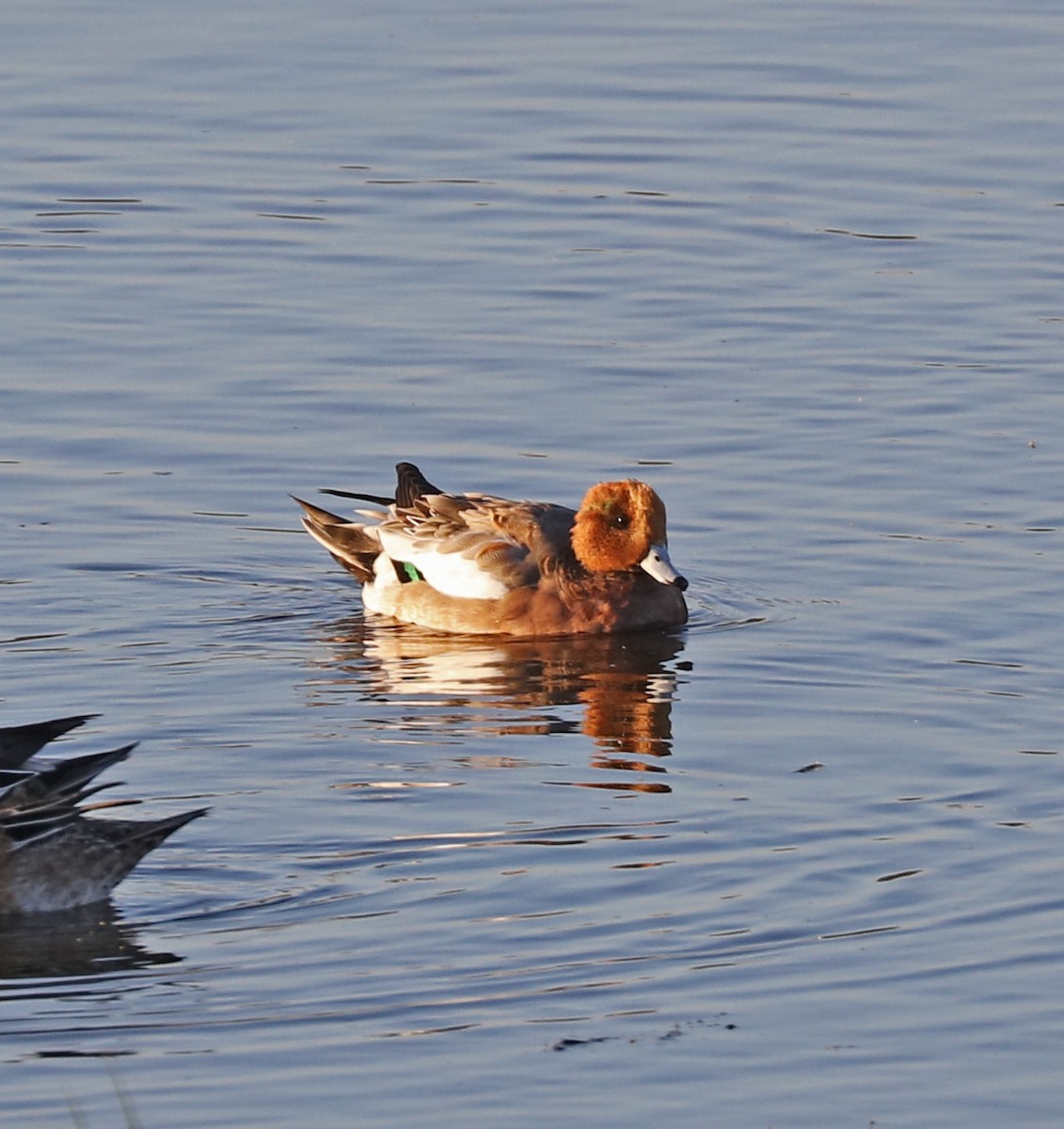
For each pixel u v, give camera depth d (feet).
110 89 100.12
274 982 37.78
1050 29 109.70
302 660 56.13
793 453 67.41
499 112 98.63
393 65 104.01
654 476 66.33
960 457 66.69
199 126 96.63
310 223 86.74
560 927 39.83
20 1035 35.94
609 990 37.37
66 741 49.29
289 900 41.19
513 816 45.32
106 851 41.24
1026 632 55.67
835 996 37.06
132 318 77.51
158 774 47.55
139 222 86.63
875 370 73.20
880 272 81.87
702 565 61.21
